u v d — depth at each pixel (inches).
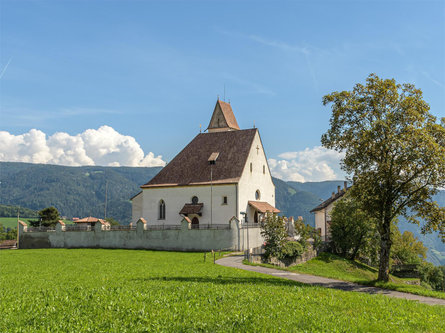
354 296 888.9
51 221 4611.2
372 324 639.1
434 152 1159.6
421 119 1237.7
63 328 569.3
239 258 1843.0
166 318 616.4
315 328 599.2
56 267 1401.3
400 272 3243.1
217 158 2723.9
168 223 2669.8
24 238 2691.9
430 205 1291.8
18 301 726.5
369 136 1237.7
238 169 2596.0
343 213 2655.0
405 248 3673.7
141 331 562.9
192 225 2348.7
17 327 569.6
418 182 1295.5
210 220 2541.8
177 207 2655.0
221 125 3444.9
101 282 973.8
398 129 1253.1
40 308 671.8
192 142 2925.7
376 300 849.5
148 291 817.5
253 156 2753.4
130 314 633.0
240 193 2532.0
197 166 2736.2
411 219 1350.9
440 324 677.9
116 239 2433.6
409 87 1296.8
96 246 2488.9
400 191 1321.4
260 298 780.6
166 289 847.1
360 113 1295.5
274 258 2031.3
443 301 978.7
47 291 836.0
